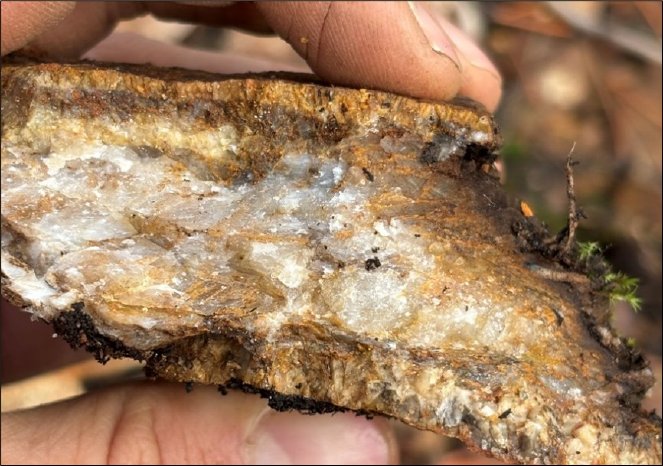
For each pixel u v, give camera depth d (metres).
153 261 0.10
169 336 0.11
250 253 0.10
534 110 0.24
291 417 0.13
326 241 0.10
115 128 0.10
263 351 0.11
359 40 0.12
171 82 0.10
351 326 0.10
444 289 0.11
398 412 0.11
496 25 0.25
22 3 0.11
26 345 0.20
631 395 0.11
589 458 0.11
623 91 0.24
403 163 0.11
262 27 0.16
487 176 0.11
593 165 0.23
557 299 0.11
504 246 0.11
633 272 0.21
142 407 0.13
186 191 0.10
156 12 0.16
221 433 0.13
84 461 0.13
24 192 0.10
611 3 0.24
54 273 0.10
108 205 0.10
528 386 0.11
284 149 0.10
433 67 0.12
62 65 0.10
